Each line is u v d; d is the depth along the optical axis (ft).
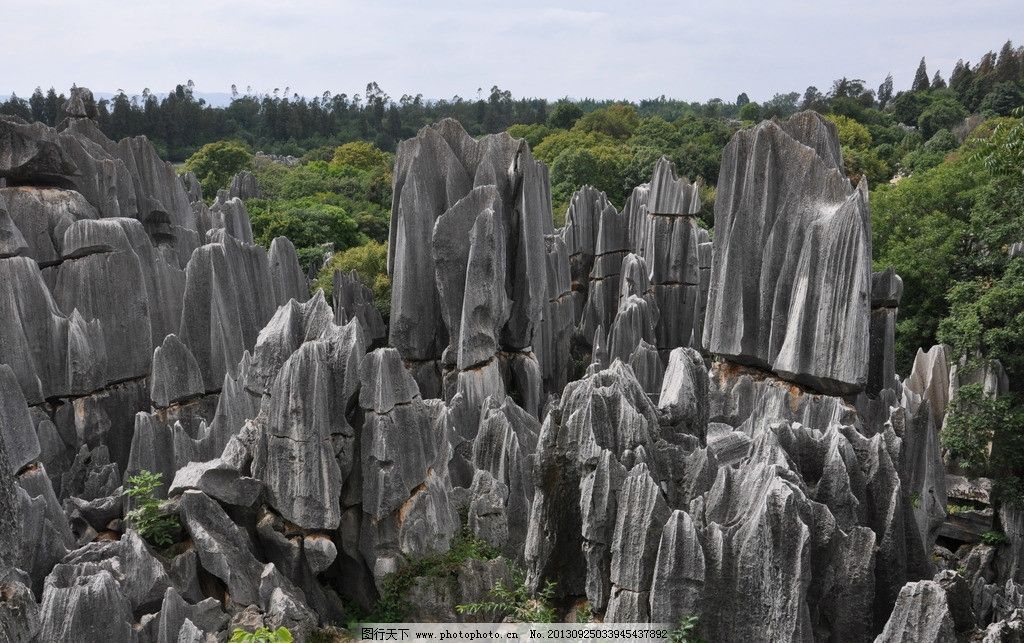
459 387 110.83
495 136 119.24
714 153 317.22
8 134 111.45
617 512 59.88
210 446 88.63
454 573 73.97
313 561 71.82
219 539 69.05
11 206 110.83
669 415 73.72
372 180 351.25
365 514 74.90
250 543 71.36
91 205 122.31
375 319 132.98
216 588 69.26
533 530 67.62
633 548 58.44
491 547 81.05
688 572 56.34
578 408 66.33
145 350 110.83
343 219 261.44
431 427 76.89
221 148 380.37
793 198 97.60
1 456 58.49
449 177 117.29
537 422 102.73
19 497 65.31
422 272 115.75
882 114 480.23
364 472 73.87
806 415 95.30
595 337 140.56
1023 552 100.32
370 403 72.95
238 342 115.44
